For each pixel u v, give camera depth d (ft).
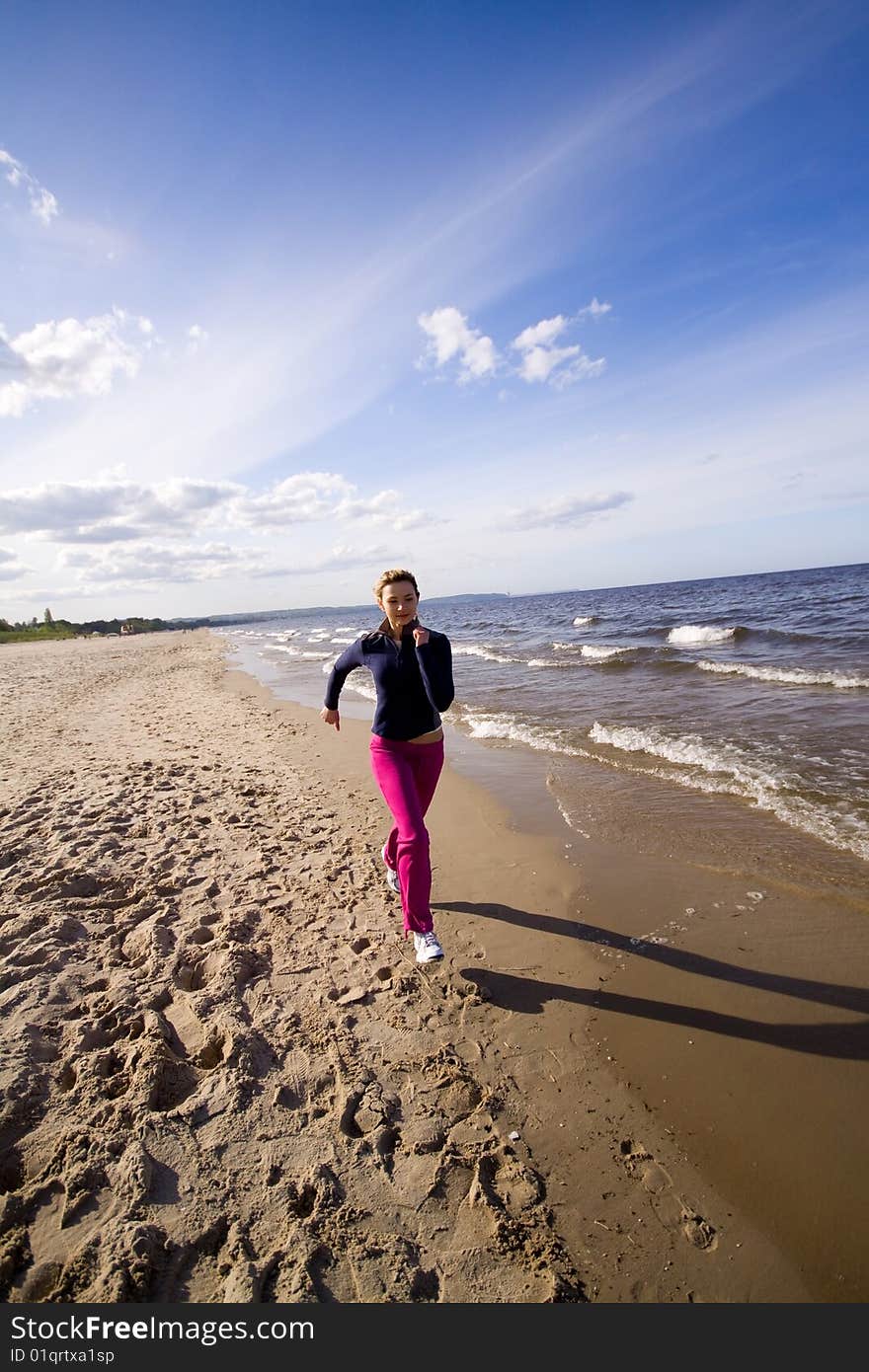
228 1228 5.85
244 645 134.21
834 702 27.07
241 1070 7.79
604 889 12.75
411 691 10.30
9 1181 6.29
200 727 33.50
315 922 11.74
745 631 57.62
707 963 10.07
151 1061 7.75
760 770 18.83
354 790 20.62
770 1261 5.70
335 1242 5.76
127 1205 5.97
